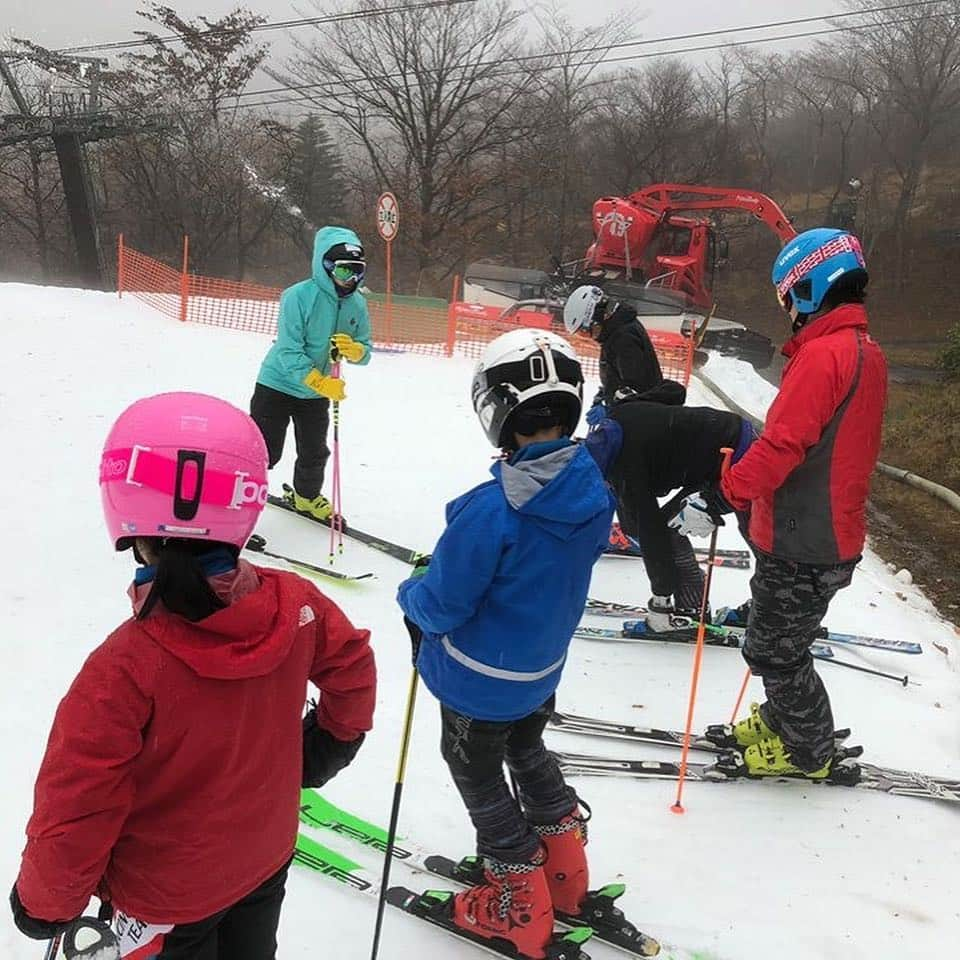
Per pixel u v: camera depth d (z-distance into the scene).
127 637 1.30
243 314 11.77
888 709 3.73
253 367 8.91
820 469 2.71
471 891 2.29
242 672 1.33
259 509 1.36
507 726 2.05
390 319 11.73
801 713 2.93
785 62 33.69
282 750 1.49
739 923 2.46
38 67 25.97
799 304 2.76
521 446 1.90
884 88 29.70
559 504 1.83
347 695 1.62
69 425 6.59
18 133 24.95
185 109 27.12
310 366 4.65
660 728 3.48
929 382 14.59
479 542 1.83
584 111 29.11
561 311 13.36
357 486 5.96
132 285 12.91
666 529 3.89
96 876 1.31
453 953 2.26
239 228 28.56
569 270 17.72
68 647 3.70
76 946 1.43
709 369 11.46
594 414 3.81
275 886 1.60
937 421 9.91
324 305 4.64
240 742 1.39
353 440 6.90
